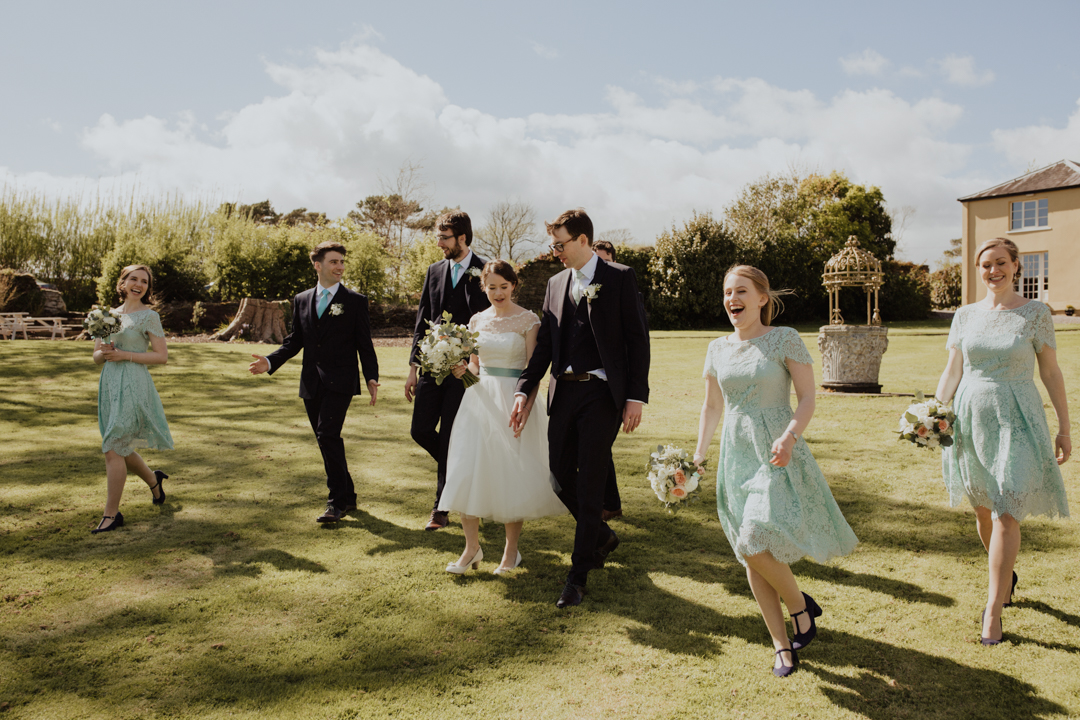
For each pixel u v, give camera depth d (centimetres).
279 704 219
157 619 279
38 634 265
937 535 370
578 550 305
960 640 257
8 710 215
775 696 223
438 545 371
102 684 230
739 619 280
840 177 3550
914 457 543
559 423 325
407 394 440
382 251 2611
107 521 388
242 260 2273
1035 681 228
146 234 2595
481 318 360
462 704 220
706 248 2647
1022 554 337
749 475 252
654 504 441
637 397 315
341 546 367
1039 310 273
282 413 775
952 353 301
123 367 399
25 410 763
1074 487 438
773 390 251
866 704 217
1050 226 2505
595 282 323
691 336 2014
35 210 2675
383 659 248
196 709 216
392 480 504
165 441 413
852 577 317
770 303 266
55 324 1812
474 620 280
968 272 2706
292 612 286
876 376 881
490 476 322
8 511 416
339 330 425
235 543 369
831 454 556
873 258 895
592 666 243
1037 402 273
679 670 240
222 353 1319
